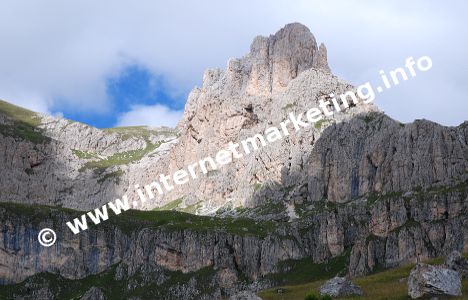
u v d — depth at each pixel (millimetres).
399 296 116938
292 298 148125
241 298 127312
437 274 112500
